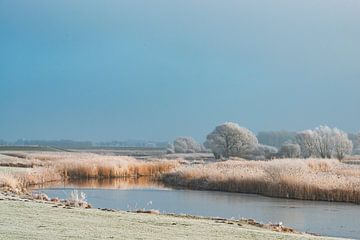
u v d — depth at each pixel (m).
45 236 13.15
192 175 47.91
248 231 16.64
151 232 14.97
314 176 39.03
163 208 30.36
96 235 13.80
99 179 52.75
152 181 51.31
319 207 32.25
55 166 53.59
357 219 27.19
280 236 16.03
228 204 33.31
